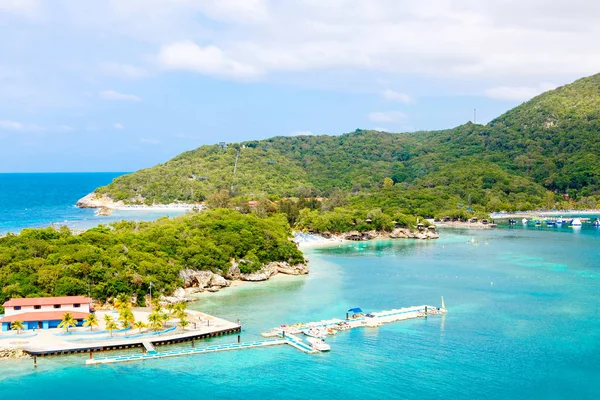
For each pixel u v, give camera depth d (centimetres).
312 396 11294
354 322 15475
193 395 11262
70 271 16188
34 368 12175
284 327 14938
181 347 13475
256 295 18600
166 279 17550
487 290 19750
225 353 13288
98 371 12156
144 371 12225
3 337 13388
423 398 11262
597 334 14888
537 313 16788
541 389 11700
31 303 14325
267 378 12038
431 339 14412
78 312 14400
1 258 16500
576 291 19600
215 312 16462
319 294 18862
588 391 11631
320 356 13225
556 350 13712
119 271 16875
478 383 11919
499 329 15250
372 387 11700
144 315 15450
